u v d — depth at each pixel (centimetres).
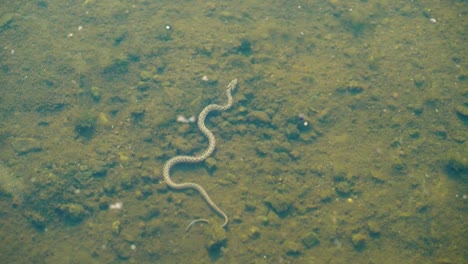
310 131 1208
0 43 1373
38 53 1352
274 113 1232
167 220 1057
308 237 1021
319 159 1156
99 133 1180
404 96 1277
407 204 1082
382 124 1223
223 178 1130
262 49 1385
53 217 1045
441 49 1395
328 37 1439
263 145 1177
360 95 1280
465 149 1149
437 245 1020
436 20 1481
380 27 1472
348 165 1143
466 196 1093
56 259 990
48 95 1252
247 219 1056
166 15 1485
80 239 1021
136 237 1026
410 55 1381
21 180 1078
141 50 1355
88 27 1437
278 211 1062
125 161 1132
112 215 1054
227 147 1184
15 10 1472
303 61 1366
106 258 998
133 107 1225
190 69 1316
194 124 1213
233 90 1274
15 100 1240
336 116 1240
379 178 1122
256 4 1544
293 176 1127
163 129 1193
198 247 1019
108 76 1292
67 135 1174
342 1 1555
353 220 1055
